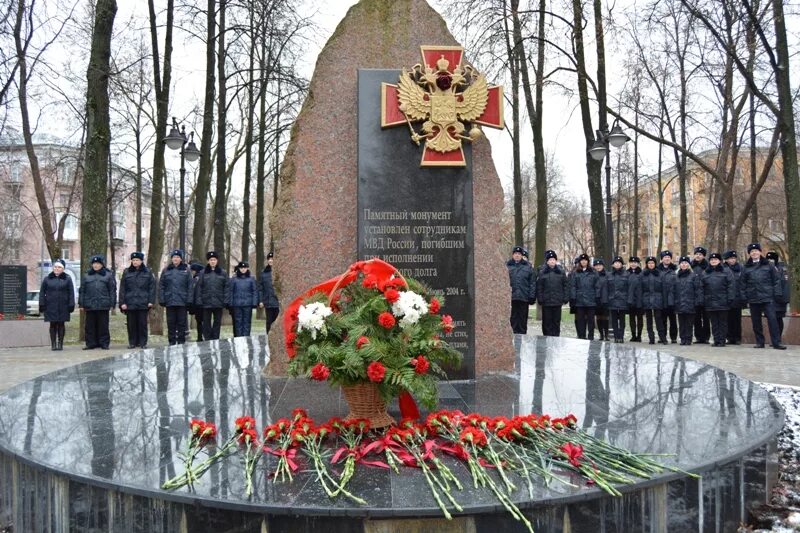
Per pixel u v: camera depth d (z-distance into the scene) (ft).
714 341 41.39
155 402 14.57
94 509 9.25
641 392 15.48
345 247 18.79
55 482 9.64
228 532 8.52
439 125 17.84
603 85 53.47
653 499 9.30
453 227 17.90
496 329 19.22
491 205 19.60
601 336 46.16
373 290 11.87
